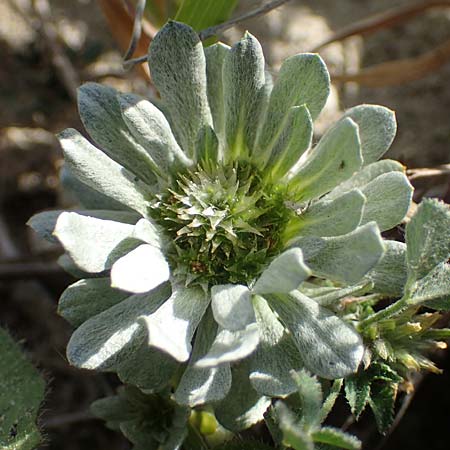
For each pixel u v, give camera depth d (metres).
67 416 0.07
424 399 0.07
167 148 0.05
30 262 0.07
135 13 0.06
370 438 0.06
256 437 0.05
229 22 0.06
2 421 0.05
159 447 0.05
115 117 0.05
